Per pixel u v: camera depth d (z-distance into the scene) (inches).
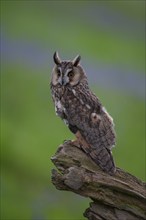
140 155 1342.3
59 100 574.9
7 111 1441.9
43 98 1505.9
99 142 523.2
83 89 574.6
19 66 1614.2
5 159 1307.8
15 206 1203.9
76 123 545.3
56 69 596.1
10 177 1277.1
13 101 1478.8
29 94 1504.7
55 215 1182.3
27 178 1279.5
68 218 1179.3
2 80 1539.1
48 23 1897.1
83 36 1828.2
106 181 483.8
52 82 592.7
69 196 1210.0
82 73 589.0
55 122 1414.9
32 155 1318.9
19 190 1248.8
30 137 1359.5
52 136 1366.9
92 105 552.4
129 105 1485.0
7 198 1214.3
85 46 1761.8
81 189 484.4
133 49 1822.1
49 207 1202.6
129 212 487.5
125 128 1406.3
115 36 1914.4
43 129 1391.5
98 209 491.5
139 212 486.9
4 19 1883.6
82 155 505.7
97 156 503.8
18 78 1561.3
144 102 1517.0
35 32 1830.7
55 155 504.7
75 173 480.4
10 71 1585.9
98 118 539.2
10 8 1953.7
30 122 1413.6
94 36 1828.2
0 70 1584.6
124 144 1358.3
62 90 575.5
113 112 1448.1
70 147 513.0
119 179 490.9
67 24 1910.7
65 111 561.3
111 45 1790.1
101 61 1688.0
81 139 528.1
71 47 1764.3
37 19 1897.1
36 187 1259.2
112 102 1487.5
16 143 1338.6
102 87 1545.3
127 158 1330.0
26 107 1457.9
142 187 490.0
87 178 481.4
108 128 535.2
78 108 553.6
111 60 1708.9
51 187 1261.1
